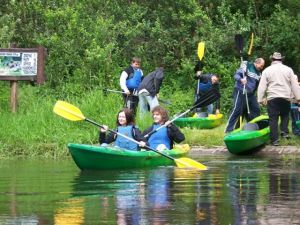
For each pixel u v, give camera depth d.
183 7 59.34
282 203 19.64
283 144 40.78
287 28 58.34
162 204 19.58
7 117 43.62
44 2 59.31
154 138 33.31
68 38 55.09
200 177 26.53
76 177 27.11
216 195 21.31
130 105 46.12
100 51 52.69
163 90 56.16
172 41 58.53
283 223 16.61
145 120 42.56
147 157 31.11
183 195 21.38
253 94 44.00
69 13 55.88
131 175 27.64
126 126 32.66
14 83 46.72
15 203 20.05
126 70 46.16
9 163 33.84
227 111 55.38
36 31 58.91
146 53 58.91
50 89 51.81
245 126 40.00
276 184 24.03
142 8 59.91
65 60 54.44
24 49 46.97
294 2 58.84
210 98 37.41
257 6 61.66
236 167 30.48
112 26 57.28
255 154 37.56
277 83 39.94
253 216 17.56
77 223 16.83
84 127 42.44
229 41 57.62
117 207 19.12
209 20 57.94
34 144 39.25
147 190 22.73
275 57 40.44
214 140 42.09
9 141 39.75
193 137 42.44
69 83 51.78
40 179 26.48
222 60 58.16
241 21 57.88
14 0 59.00
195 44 57.94
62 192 22.45
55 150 38.66
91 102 44.97
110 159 29.84
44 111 43.78
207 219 17.19
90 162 29.67
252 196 21.05
